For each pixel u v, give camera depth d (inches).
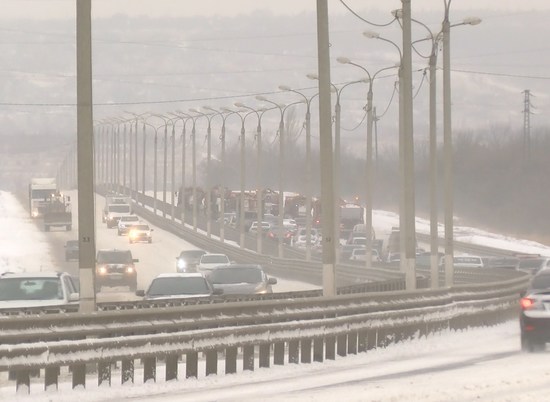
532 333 3887.8
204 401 2679.6
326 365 3705.7
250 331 3447.3
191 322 3248.0
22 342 2832.2
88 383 3184.1
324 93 4773.6
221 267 6481.3
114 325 3043.8
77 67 3752.5
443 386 2859.3
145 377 3176.7
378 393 2709.2
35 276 4411.9
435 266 6815.9
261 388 3009.4
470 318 5315.0
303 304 3718.0
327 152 4763.8
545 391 2709.2
